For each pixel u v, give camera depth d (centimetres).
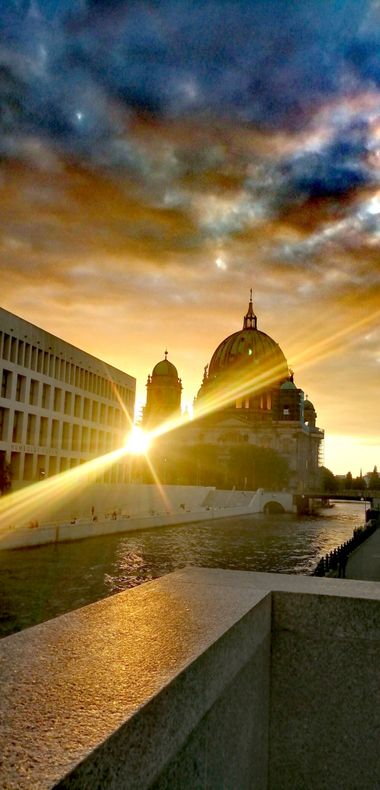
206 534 7988
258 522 10700
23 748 202
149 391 19825
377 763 446
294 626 477
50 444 7556
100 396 9069
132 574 4516
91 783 198
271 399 19925
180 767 282
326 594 475
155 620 385
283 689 473
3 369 6519
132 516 8369
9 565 4606
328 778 455
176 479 15388
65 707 237
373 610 461
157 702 252
